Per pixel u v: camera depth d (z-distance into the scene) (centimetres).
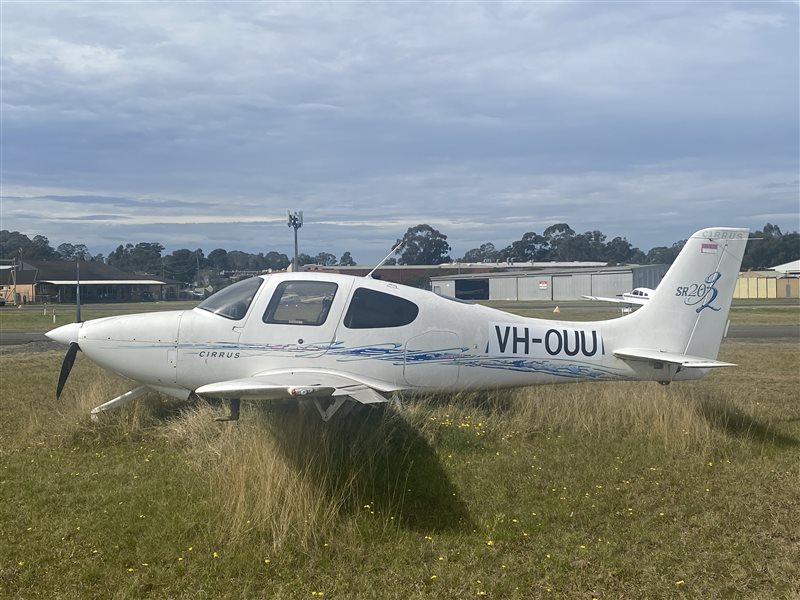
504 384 783
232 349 715
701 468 625
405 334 734
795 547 455
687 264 804
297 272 752
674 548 455
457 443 673
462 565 431
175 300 7144
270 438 583
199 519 490
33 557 434
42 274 7106
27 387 1038
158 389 753
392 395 742
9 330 2486
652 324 806
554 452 671
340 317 718
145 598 388
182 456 643
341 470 557
